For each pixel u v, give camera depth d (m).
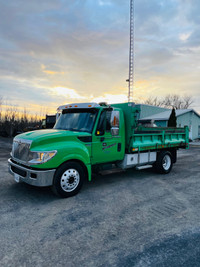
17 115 26.50
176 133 7.44
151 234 3.03
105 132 5.14
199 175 6.91
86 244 2.74
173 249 2.66
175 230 3.16
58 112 5.81
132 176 6.65
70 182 4.48
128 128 5.70
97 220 3.45
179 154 12.61
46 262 2.36
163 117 23.02
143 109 24.81
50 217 3.52
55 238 2.87
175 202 4.36
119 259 2.44
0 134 23.98
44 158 4.00
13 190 4.91
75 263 2.36
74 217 3.54
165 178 6.45
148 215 3.68
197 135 26.16
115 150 5.45
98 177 6.46
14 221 3.35
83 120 5.07
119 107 5.99
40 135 4.29
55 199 4.37
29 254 2.50
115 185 5.55
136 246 2.72
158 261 2.42
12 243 2.73
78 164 4.58
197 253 2.59
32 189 5.00
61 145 4.28
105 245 2.73
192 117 25.20
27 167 4.22
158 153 6.91
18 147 4.54
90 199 4.43
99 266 2.31
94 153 4.93
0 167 7.48
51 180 4.12
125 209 3.93
